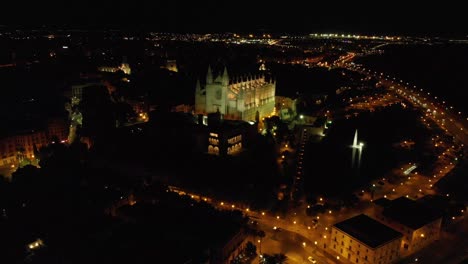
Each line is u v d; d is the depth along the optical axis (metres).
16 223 126.56
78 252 111.25
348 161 197.38
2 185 150.62
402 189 168.75
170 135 198.25
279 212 146.62
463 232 139.00
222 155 186.50
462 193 165.62
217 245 112.75
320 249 127.50
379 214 138.88
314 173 182.12
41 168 166.25
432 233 132.12
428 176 182.38
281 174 178.25
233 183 164.62
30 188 148.50
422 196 162.00
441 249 129.25
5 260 109.50
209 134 189.88
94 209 133.50
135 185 154.50
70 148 188.38
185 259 104.69
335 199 157.25
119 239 115.25
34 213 131.50
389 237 120.06
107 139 199.25
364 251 116.69
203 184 164.00
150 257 105.81
